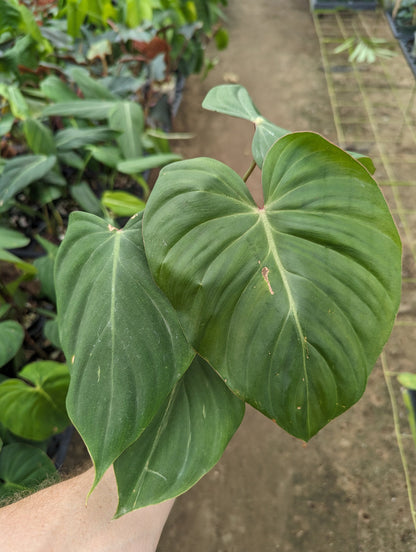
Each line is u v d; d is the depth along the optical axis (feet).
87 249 1.02
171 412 1.03
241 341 0.85
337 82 5.56
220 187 0.91
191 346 0.87
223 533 2.53
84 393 0.89
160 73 3.65
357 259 0.86
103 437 0.86
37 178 2.55
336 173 0.87
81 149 3.46
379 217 0.85
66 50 3.72
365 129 4.93
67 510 1.08
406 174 4.39
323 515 2.57
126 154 2.88
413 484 2.65
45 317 2.96
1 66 3.07
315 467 2.73
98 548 1.03
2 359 2.08
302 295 0.85
